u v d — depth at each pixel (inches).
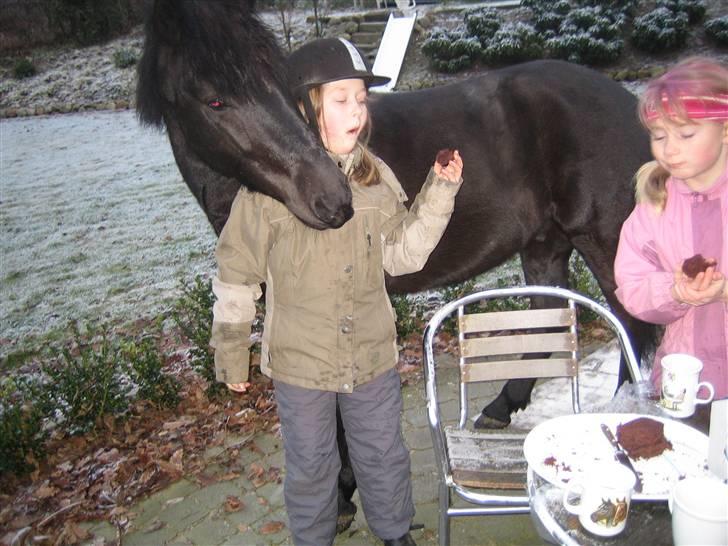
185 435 127.3
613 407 65.2
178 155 90.7
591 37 462.0
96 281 231.5
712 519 39.9
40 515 108.8
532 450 55.3
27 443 122.0
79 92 523.5
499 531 96.3
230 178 84.1
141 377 138.1
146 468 118.3
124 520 105.3
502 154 101.7
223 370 75.0
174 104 74.0
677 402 58.3
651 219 69.2
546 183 103.5
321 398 76.9
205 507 107.2
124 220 289.7
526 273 117.6
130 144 406.6
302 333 75.0
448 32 513.0
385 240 79.0
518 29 484.4
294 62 71.2
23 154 403.9
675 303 63.4
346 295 74.7
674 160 60.2
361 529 99.9
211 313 149.1
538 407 126.6
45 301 219.5
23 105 510.6
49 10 595.2
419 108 102.7
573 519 49.9
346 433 82.3
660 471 52.4
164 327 188.2
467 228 103.3
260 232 73.0
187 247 254.8
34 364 178.4
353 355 75.9
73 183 344.8
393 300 159.2
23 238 277.9
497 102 102.8
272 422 130.3
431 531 97.7
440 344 159.0
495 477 73.9
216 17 67.1
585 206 101.1
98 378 135.6
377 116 99.4
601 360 141.6
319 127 72.3
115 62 557.3
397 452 80.2
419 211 74.2
